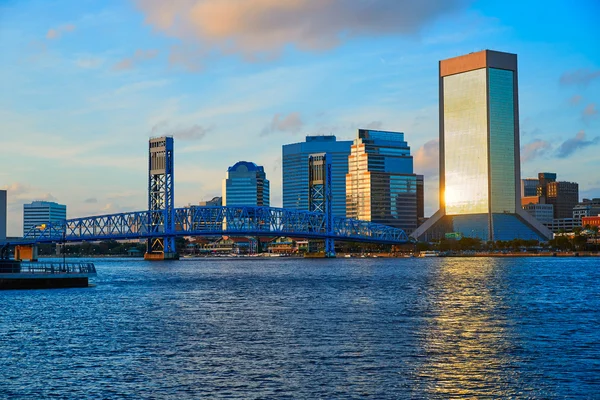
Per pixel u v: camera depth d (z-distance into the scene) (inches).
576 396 2219.5
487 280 7303.2
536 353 2822.3
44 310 4274.1
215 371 2541.8
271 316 4015.8
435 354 2812.5
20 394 2260.1
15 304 4557.1
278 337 3230.8
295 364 2645.2
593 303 4709.6
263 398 2213.3
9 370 2564.0
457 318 3890.3
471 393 2256.4
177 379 2429.9
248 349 2935.5
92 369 2578.7
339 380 2409.0
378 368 2573.8
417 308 4411.9
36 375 2490.2
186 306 4601.4
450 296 5285.4
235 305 4672.7
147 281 7539.4
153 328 3533.5
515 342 3073.3
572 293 5531.5
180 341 3139.8
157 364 2657.5
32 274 5595.5
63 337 3260.3
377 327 3535.9
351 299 5078.7
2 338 3235.7
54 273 5738.2
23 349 2955.2
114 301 4904.0
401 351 2874.0
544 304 4648.1
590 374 2472.9
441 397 2217.0
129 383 2380.7
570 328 3486.7
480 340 3127.5
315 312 4212.6
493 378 2427.4
